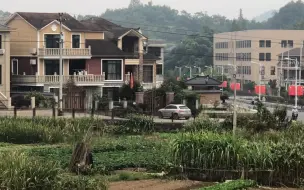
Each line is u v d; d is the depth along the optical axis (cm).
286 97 9388
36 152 2652
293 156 2083
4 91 5547
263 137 2798
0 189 1516
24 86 5878
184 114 5050
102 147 2859
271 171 2064
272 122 3572
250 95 11075
